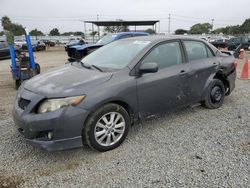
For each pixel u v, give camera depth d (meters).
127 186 3.03
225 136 4.29
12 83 8.90
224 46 30.53
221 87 5.60
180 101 4.74
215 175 3.20
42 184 3.09
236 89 7.46
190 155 3.68
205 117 5.14
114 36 12.42
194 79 4.90
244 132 4.45
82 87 3.56
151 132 4.45
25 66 7.78
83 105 3.46
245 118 5.09
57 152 3.80
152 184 3.05
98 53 4.90
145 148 3.89
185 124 4.79
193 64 4.91
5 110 5.70
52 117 3.33
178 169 3.34
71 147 3.49
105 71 4.03
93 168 3.40
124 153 3.76
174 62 4.63
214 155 3.67
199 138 4.22
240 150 3.81
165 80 4.36
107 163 3.51
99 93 3.59
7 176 3.24
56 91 3.46
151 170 3.33
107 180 3.15
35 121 3.36
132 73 4.00
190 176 3.19
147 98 4.16
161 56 4.45
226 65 5.61
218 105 5.62
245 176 3.18
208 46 5.42
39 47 33.03
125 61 4.18
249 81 8.74
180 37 4.90
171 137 4.26
